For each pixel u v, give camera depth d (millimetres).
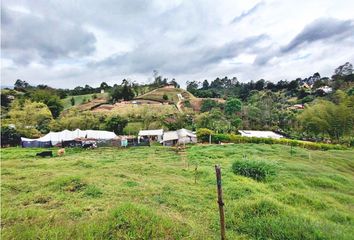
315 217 9562
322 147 46469
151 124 68875
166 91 124500
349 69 125312
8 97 99688
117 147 45812
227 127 63250
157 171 18953
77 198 10984
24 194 11828
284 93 126625
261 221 8211
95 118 71438
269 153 32438
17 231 6188
